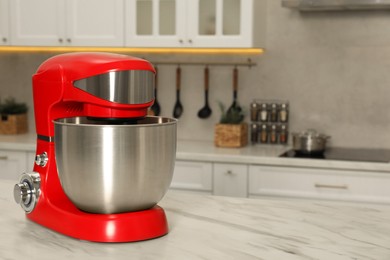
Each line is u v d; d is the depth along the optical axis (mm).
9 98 4043
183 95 3727
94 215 1265
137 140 1197
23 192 1425
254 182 3055
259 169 3039
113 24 3426
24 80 4004
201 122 3715
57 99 1362
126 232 1244
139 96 1283
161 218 1300
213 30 3281
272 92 3578
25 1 3535
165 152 1250
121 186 1209
